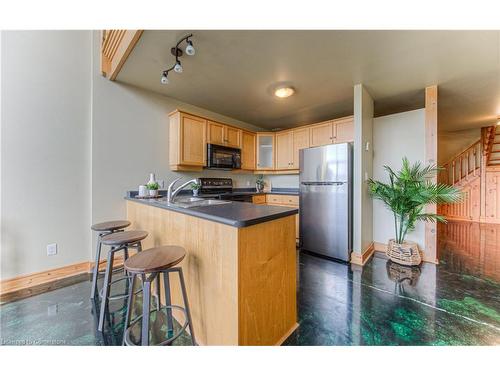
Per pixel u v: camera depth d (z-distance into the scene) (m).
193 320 1.47
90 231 2.47
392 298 1.93
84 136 2.45
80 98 2.42
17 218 2.07
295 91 2.97
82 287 2.12
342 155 2.89
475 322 1.59
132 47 1.98
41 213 2.20
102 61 2.48
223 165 3.54
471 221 5.63
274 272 1.37
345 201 2.86
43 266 2.20
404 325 1.57
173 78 2.60
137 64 2.26
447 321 1.61
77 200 2.40
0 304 1.83
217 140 3.50
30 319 1.64
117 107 2.65
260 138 4.34
